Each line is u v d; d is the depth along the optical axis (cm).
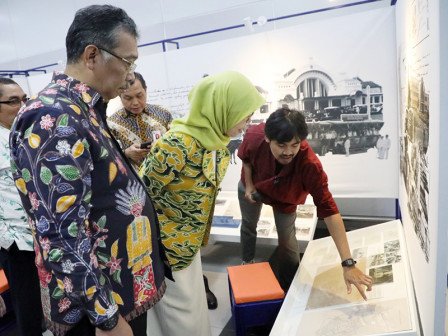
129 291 97
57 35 407
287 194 168
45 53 421
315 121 254
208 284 241
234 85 120
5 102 156
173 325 149
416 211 131
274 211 187
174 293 144
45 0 400
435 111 92
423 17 108
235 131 129
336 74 241
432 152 98
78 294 76
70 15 393
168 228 137
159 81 295
